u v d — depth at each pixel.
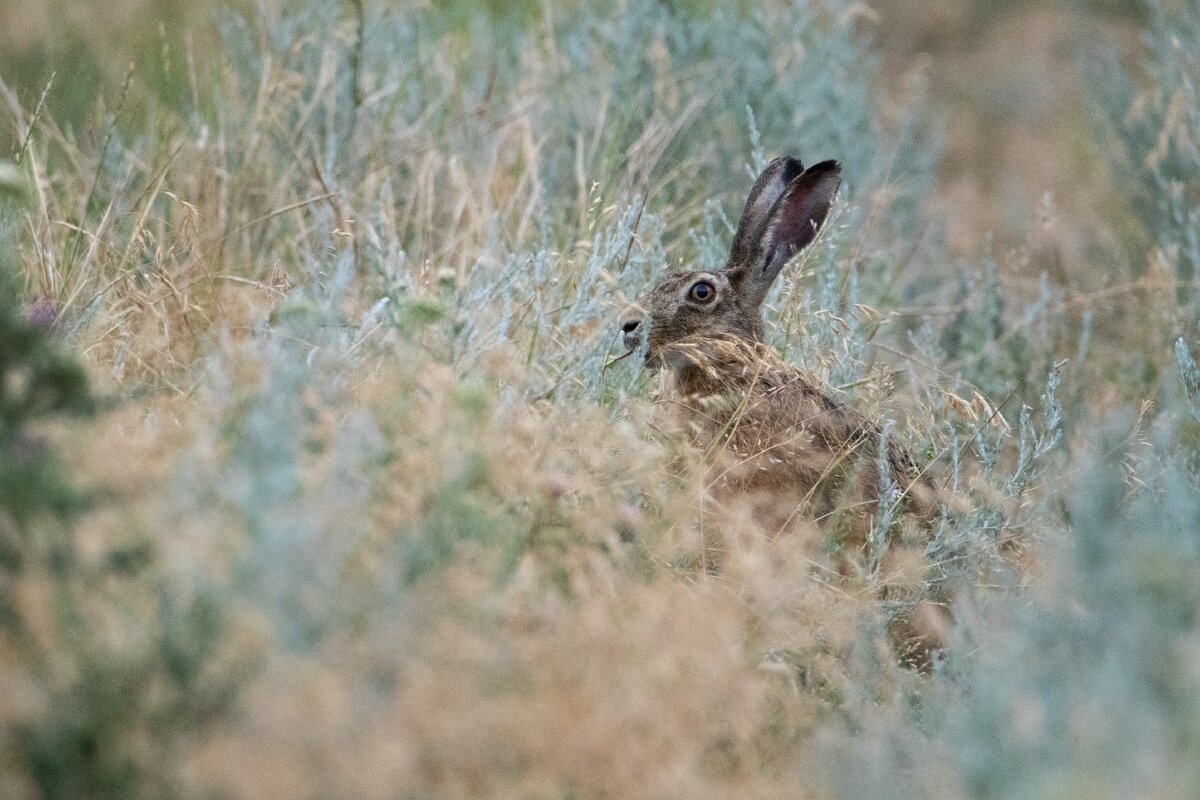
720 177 19.28
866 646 10.36
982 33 32.09
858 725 9.69
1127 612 8.30
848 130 20.88
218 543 7.48
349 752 6.77
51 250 13.38
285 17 19.73
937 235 22.11
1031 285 19.19
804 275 14.58
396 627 7.28
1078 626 8.59
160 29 19.27
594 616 8.62
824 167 14.42
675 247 17.06
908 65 31.30
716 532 11.59
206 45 20.64
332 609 7.32
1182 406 13.97
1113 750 7.05
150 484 8.20
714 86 20.19
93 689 6.82
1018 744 7.41
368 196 16.03
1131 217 21.64
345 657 7.21
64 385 8.16
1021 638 8.70
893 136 23.50
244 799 6.64
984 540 11.92
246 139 16.88
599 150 18.41
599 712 7.82
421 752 7.24
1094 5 31.98
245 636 6.91
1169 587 8.29
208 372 10.78
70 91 18.47
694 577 11.05
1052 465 14.16
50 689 6.85
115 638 6.97
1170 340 17.53
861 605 10.70
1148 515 10.33
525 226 15.38
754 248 14.13
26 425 8.18
